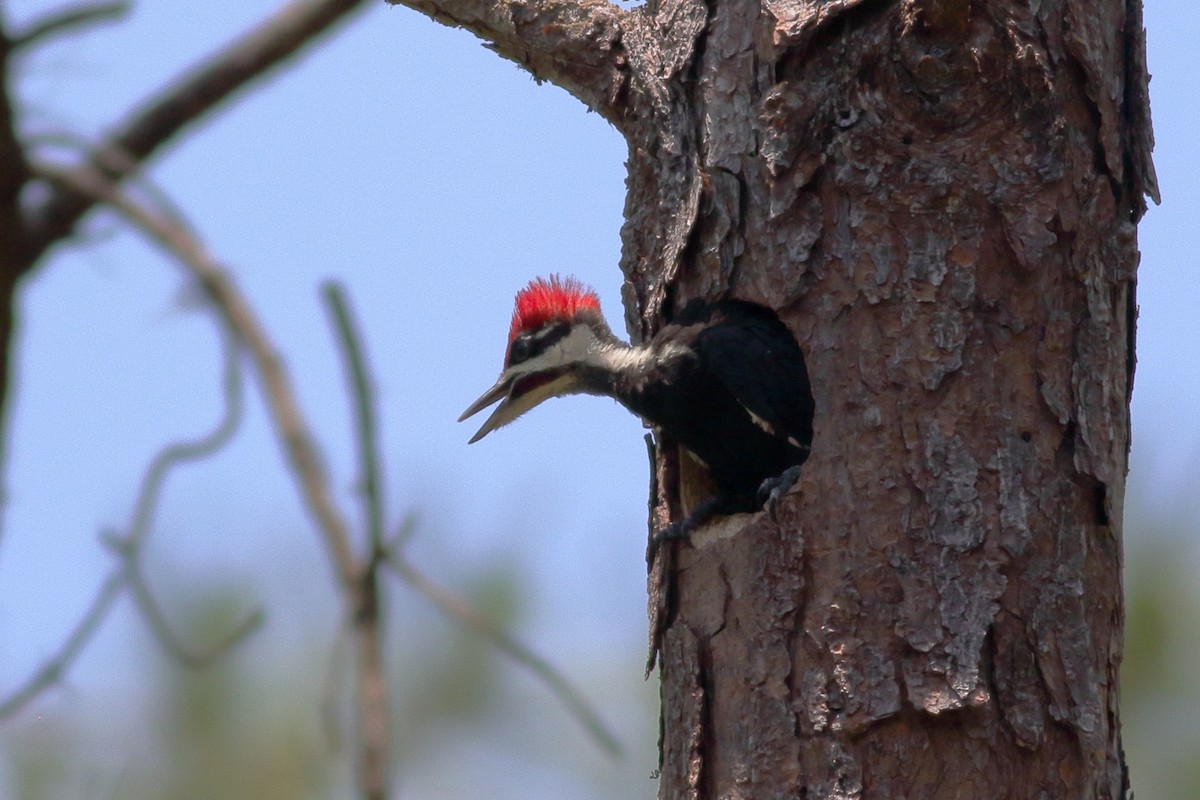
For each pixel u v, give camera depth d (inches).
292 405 172.1
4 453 170.7
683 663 377.1
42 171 170.6
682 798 369.7
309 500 169.0
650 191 423.5
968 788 341.1
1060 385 365.4
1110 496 366.6
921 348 364.8
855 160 371.9
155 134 187.0
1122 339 382.9
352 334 177.8
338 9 194.2
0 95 166.9
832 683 351.6
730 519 387.2
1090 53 374.0
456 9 446.0
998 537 354.0
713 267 397.4
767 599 364.2
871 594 354.3
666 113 412.5
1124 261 379.6
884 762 344.2
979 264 366.3
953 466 358.3
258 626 199.6
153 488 187.9
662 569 393.7
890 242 369.7
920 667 346.6
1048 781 343.9
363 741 159.3
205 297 174.7
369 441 176.2
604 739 190.2
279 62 193.2
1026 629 350.0
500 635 185.3
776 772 353.1
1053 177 366.9
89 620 188.7
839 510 361.7
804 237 376.8
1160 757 385.7
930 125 367.6
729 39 398.9
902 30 362.9
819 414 369.4
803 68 380.5
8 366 170.1
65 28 174.7
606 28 431.5
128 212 173.5
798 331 376.5
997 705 344.5
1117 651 365.1
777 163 379.6
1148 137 392.2
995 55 360.2
